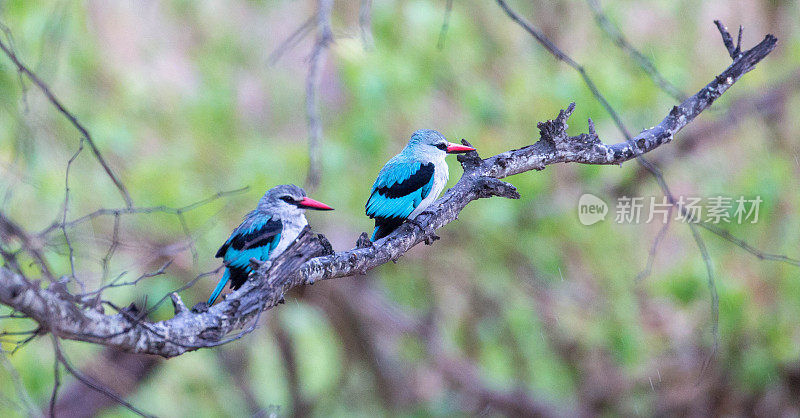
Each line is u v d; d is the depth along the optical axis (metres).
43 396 9.74
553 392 14.67
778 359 12.98
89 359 11.88
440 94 12.16
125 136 10.36
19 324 9.11
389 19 10.98
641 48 12.20
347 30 10.40
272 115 12.84
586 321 13.37
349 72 10.50
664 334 13.81
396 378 14.98
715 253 12.80
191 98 11.58
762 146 12.76
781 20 13.34
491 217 11.77
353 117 11.14
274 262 4.77
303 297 13.09
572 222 12.66
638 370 14.05
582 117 11.23
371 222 11.61
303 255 4.85
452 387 14.73
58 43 8.52
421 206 7.17
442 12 11.38
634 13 12.75
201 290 11.39
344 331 13.91
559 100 11.32
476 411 14.90
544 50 12.29
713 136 13.00
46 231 4.36
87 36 10.84
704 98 6.52
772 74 13.16
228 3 12.29
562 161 6.27
